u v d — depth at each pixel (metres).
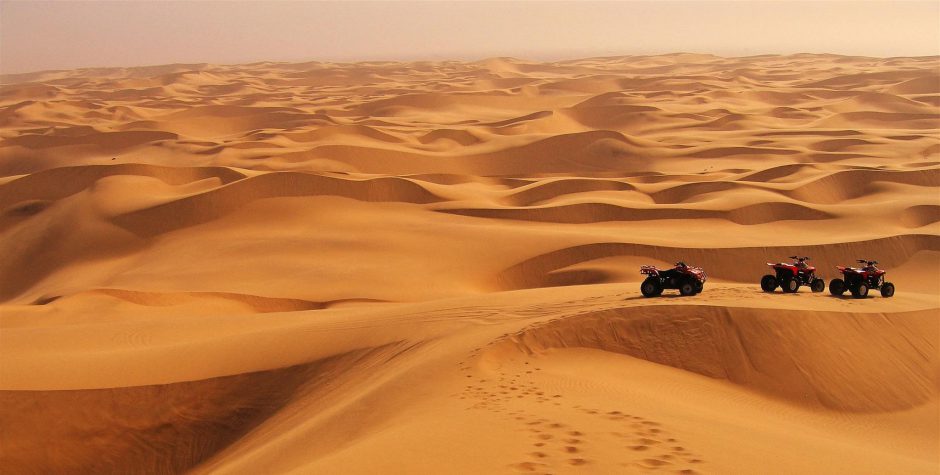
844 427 16.38
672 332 18.36
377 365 19.09
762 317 18.73
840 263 45.06
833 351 18.45
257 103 190.00
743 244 46.72
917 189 67.38
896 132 112.25
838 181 69.44
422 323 21.67
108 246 60.50
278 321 27.98
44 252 62.19
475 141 114.75
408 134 117.81
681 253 45.81
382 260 48.59
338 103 184.88
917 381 18.39
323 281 44.38
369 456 9.27
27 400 19.80
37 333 27.23
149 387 20.58
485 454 9.10
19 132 131.75
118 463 19.36
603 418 10.89
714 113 138.75
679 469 8.72
